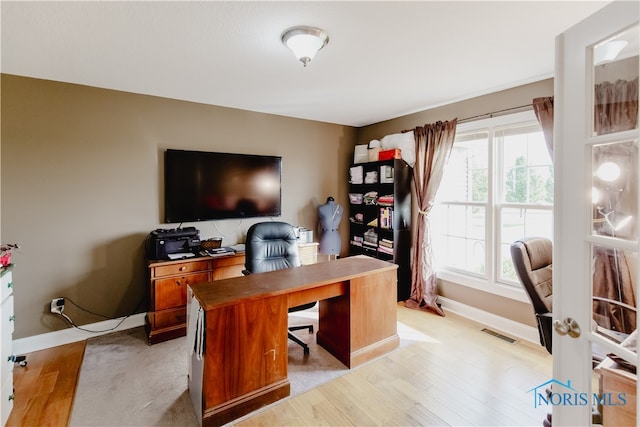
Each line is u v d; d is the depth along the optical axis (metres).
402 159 3.73
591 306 1.04
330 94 3.11
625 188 0.96
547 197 2.74
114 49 2.10
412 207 3.81
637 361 0.87
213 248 3.22
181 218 3.25
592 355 1.04
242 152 3.65
